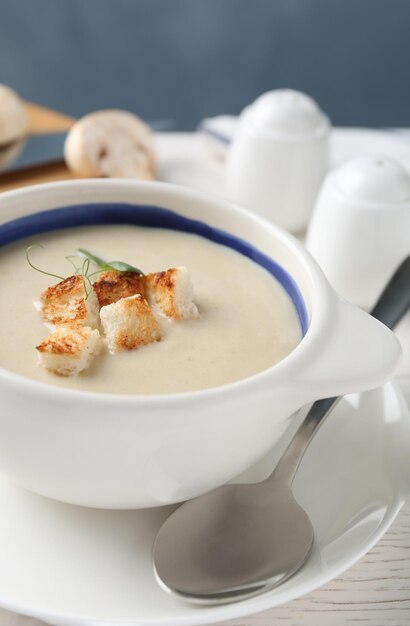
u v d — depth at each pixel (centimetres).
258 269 49
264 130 64
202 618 39
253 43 133
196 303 47
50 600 40
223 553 41
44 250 50
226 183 66
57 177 67
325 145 65
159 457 40
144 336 45
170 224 51
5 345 44
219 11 130
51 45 134
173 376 44
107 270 48
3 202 49
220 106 138
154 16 131
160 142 73
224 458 41
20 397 39
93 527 43
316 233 60
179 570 41
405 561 44
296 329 46
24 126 71
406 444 46
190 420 39
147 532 43
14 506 43
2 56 134
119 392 43
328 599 43
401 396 48
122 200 51
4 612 42
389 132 77
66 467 40
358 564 44
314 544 42
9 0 130
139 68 135
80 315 45
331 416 47
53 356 43
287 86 136
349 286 59
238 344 45
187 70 135
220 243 51
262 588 40
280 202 64
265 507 43
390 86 134
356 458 46
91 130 67
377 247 58
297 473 45
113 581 41
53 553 42
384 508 43
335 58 133
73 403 39
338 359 41
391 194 58
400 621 42
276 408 40
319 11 129
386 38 130
